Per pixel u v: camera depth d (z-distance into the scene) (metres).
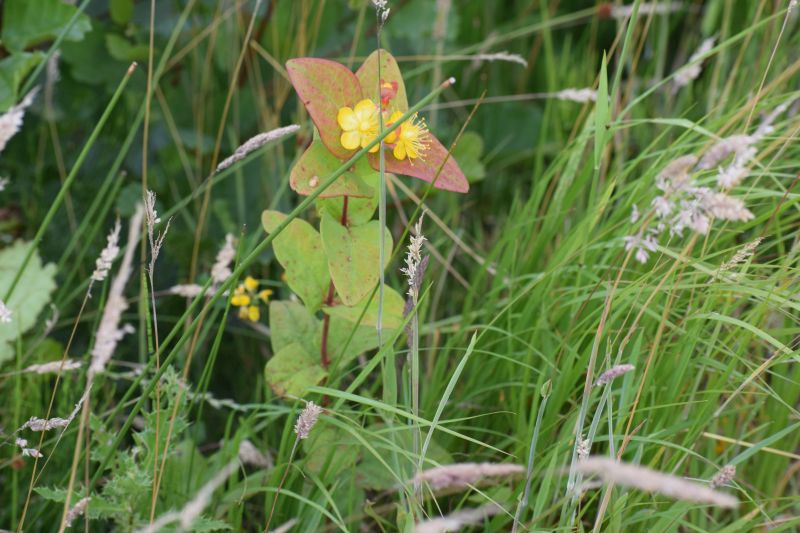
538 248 1.35
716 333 1.23
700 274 1.25
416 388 1.15
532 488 1.22
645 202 1.30
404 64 1.56
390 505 1.25
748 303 1.33
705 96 1.49
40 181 1.48
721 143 1.06
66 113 1.51
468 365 1.33
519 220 1.36
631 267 1.32
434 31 1.50
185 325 1.39
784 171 1.36
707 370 1.26
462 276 1.49
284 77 1.51
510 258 1.36
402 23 1.55
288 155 1.51
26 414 1.31
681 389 1.25
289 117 1.52
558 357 1.27
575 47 1.81
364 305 1.22
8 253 1.35
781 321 1.30
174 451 1.19
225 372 1.42
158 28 1.49
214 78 1.52
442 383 1.30
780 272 1.22
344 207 1.19
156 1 1.50
